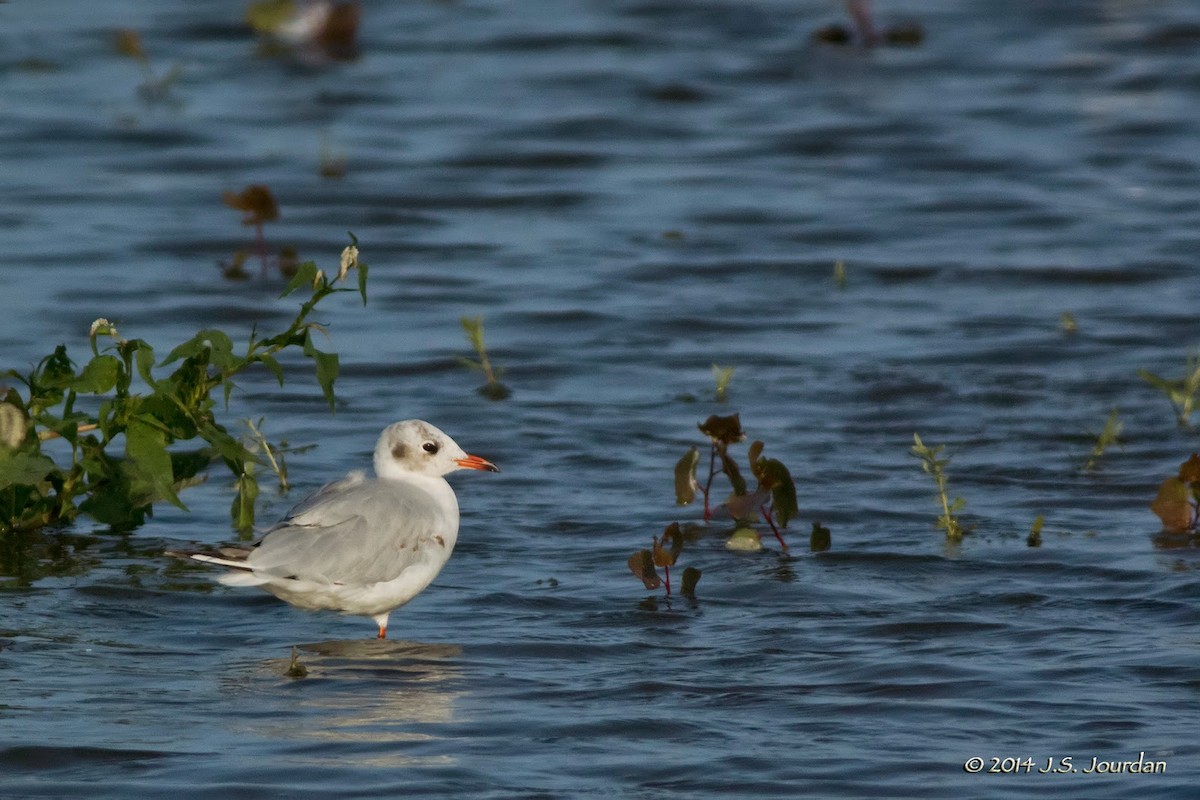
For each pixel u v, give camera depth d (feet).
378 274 71.82
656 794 28.63
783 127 96.68
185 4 128.26
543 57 113.50
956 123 96.94
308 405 55.52
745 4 127.54
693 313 66.85
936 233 78.07
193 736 30.83
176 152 90.38
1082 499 47.21
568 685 33.86
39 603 38.60
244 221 72.13
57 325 63.21
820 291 70.23
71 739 30.50
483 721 31.83
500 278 71.31
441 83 106.42
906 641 36.52
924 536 44.11
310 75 108.17
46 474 43.70
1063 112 98.89
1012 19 123.13
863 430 53.93
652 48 115.85
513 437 52.80
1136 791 28.55
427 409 55.47
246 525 44.09
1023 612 38.32
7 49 113.39
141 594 39.45
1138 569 41.04
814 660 35.35
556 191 84.12
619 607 38.88
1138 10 124.26
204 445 51.16
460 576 41.09
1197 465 44.27
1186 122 96.07
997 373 59.72
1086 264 72.59
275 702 32.65
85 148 90.94
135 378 56.80
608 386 58.59
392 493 36.81
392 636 36.88
